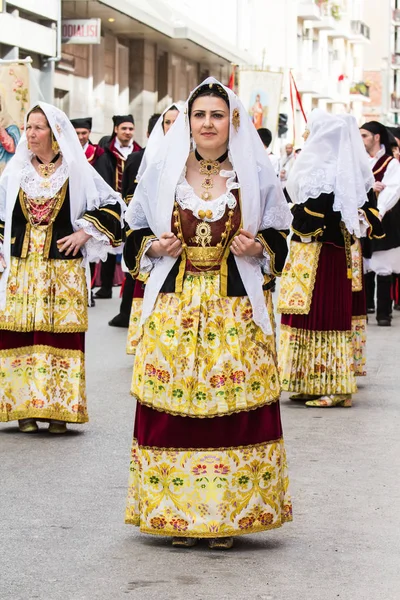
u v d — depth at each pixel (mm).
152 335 5730
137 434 5789
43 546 5770
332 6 59312
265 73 27219
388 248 14938
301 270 9508
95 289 19125
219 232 5730
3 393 8234
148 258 5840
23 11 23453
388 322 15211
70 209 8148
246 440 5648
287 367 9602
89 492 6785
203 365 5648
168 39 33156
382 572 5410
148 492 5684
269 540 5910
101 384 10414
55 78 26922
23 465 7422
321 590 5148
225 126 5699
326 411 9477
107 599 5020
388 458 7750
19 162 8156
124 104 32812
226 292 5715
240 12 43969
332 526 6168
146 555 5625
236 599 5031
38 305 8148
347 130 9312
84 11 27656
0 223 8164
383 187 12148
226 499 5613
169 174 5746
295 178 9383
